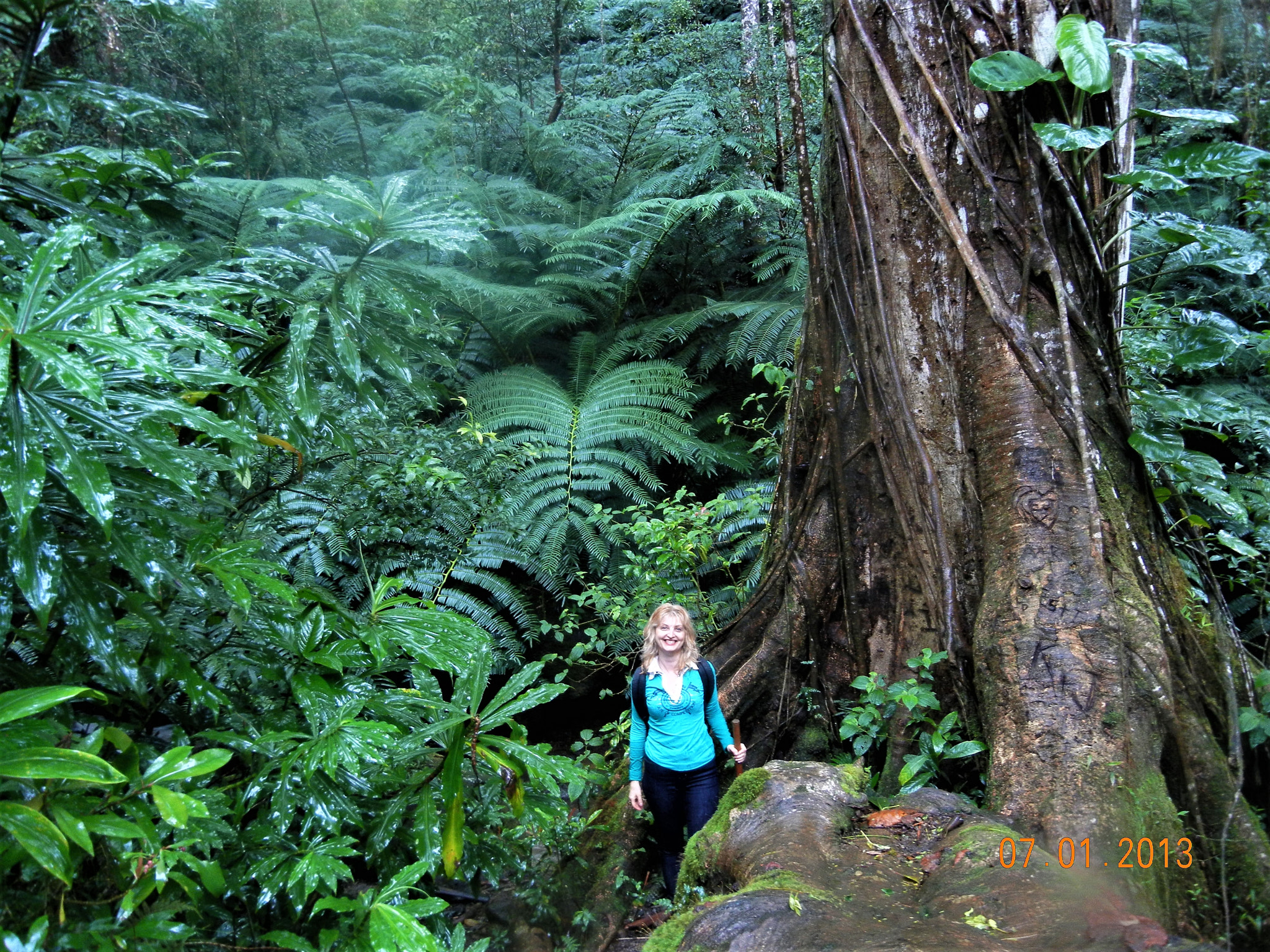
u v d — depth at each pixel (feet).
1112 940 5.32
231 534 9.30
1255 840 7.79
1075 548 9.37
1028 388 10.28
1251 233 16.29
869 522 11.50
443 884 11.66
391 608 8.49
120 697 7.20
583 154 23.95
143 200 9.66
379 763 7.16
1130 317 15.85
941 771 9.45
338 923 6.97
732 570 17.56
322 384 11.33
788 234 21.58
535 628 17.12
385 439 12.40
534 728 17.97
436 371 20.36
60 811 4.89
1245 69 19.08
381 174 25.30
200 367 6.44
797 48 23.80
